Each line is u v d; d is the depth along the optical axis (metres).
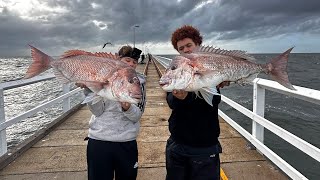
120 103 2.70
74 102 11.73
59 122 6.89
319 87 21.16
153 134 6.14
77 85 2.45
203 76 2.33
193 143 2.68
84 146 5.36
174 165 2.81
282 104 14.31
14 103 14.23
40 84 21.67
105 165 2.87
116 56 2.57
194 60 2.33
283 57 2.73
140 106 2.92
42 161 4.64
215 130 2.74
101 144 2.86
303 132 9.70
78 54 2.47
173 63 2.34
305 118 11.48
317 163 6.44
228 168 4.32
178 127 2.74
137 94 2.28
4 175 4.14
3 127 4.53
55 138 5.82
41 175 4.16
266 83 4.39
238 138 5.73
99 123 2.89
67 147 5.30
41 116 11.73
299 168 6.19
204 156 2.69
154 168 4.44
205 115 2.68
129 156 2.94
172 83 2.31
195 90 2.36
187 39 2.80
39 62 2.47
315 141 8.80
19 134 9.41
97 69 2.35
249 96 16.77
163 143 5.57
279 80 2.73
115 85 2.28
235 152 4.96
